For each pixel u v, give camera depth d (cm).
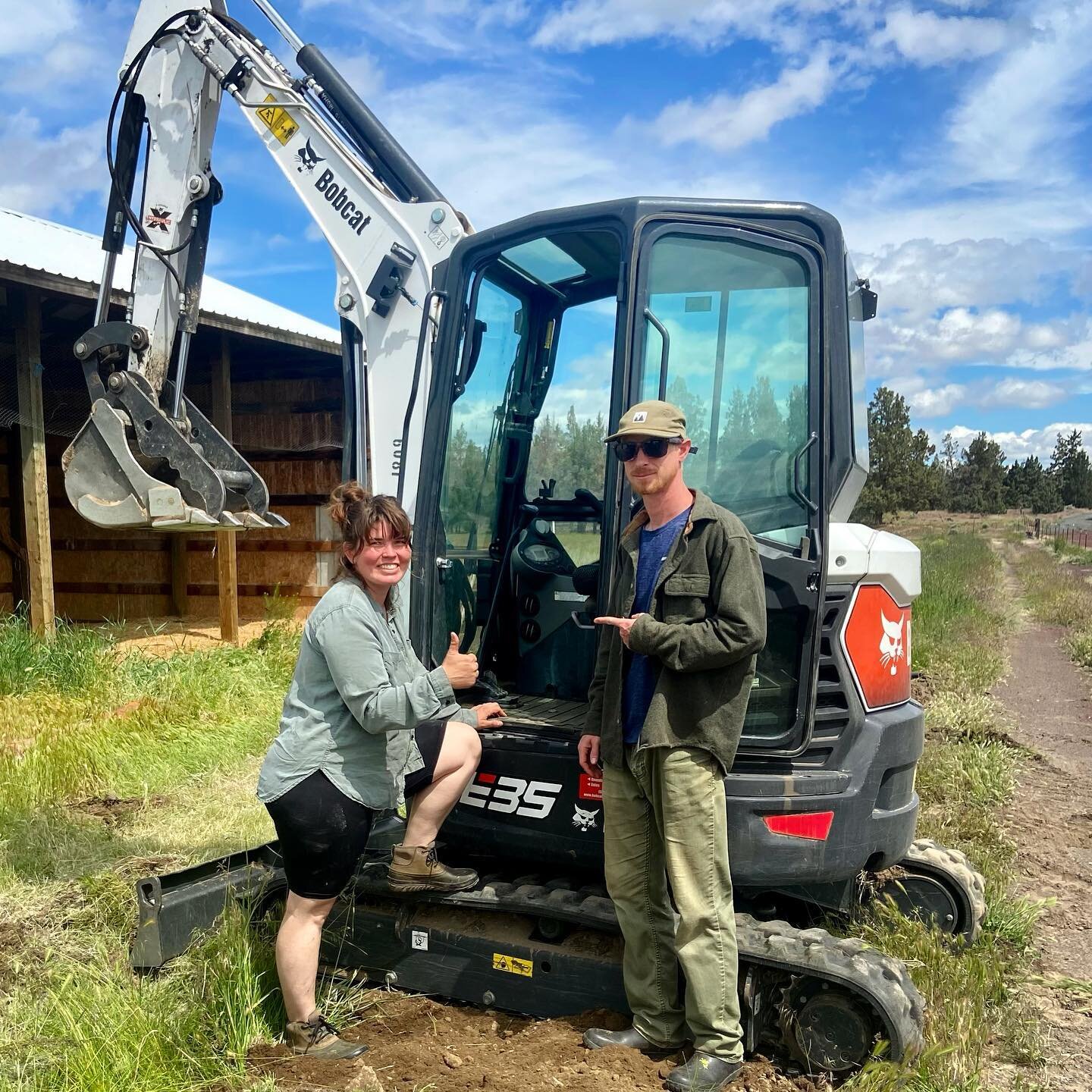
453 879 337
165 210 438
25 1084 286
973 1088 293
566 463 404
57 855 480
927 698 907
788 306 322
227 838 517
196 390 1229
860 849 321
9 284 824
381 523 295
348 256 412
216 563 1221
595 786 326
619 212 319
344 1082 285
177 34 436
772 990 308
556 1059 294
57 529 1273
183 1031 306
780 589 307
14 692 705
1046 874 508
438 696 289
